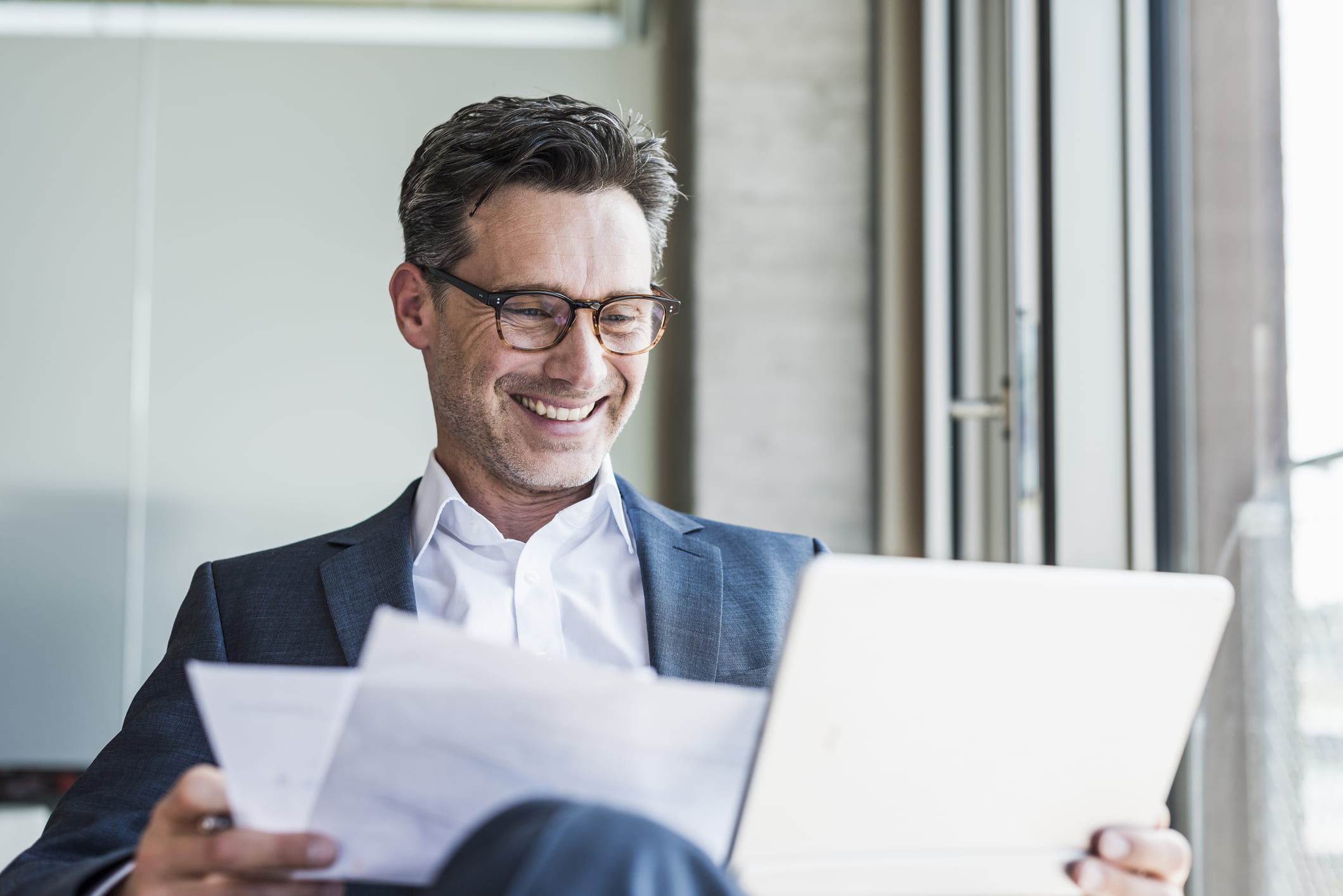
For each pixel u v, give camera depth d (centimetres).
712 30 312
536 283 121
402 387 298
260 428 295
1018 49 222
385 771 71
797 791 71
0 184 296
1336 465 127
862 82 314
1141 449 175
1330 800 127
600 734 70
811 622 67
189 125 300
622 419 127
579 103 130
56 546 288
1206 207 160
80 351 293
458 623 122
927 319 278
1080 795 79
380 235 302
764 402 307
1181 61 169
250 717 69
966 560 259
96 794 108
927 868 76
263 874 75
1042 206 187
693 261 309
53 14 301
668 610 122
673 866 56
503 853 56
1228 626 151
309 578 122
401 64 305
